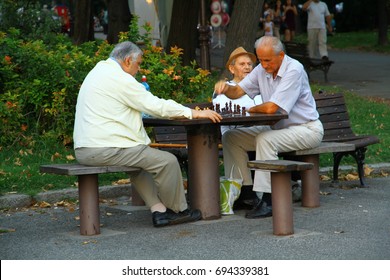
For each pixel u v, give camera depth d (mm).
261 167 8367
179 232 8719
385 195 10836
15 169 11367
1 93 13219
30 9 17281
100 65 8953
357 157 11523
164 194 8984
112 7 27078
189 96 13797
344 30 57469
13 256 7859
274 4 49031
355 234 8406
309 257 7484
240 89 10086
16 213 10117
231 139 9820
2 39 13594
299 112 9680
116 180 11484
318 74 27344
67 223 9453
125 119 8742
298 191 10391
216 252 7773
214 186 9336
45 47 14156
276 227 8414
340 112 11852
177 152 10414
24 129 12711
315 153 9836
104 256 7762
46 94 12867
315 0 27875
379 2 42406
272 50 9398
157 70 13477
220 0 45625
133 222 9422
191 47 22547
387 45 42469
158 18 21953
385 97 20828
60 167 8648
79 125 8805
